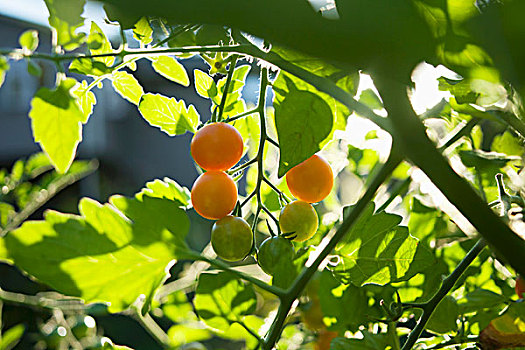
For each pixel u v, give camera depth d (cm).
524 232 43
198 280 50
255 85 60
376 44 23
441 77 41
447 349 53
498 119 43
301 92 42
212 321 50
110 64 50
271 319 52
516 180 48
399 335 57
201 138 46
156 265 42
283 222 47
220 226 45
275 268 47
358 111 39
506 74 26
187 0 17
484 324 52
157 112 54
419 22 24
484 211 33
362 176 71
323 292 53
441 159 33
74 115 46
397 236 48
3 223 97
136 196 46
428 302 47
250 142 63
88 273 40
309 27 20
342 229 44
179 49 44
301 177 47
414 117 33
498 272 57
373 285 51
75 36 47
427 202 58
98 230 40
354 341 46
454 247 57
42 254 39
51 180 108
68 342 83
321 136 42
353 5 22
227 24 18
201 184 46
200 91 54
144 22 49
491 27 25
